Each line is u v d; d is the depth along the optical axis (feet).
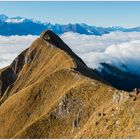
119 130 610.65
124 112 650.43
